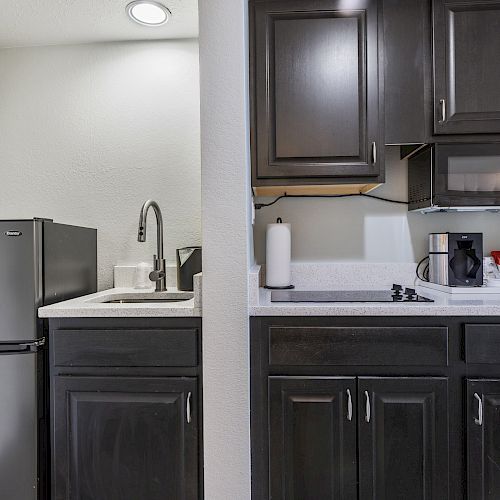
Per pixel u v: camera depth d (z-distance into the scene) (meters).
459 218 2.04
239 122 1.40
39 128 2.21
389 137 1.70
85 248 1.98
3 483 1.49
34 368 1.49
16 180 2.22
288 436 1.42
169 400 1.44
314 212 2.10
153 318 1.45
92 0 1.82
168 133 2.17
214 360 1.41
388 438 1.39
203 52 1.41
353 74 1.67
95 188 2.19
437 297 1.62
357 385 1.40
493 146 1.68
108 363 1.45
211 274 1.41
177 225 2.16
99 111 2.19
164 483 1.44
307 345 1.41
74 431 1.46
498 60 1.66
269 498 1.42
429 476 1.38
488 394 1.37
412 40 1.70
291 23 1.67
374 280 2.06
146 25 2.03
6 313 1.50
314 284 2.08
